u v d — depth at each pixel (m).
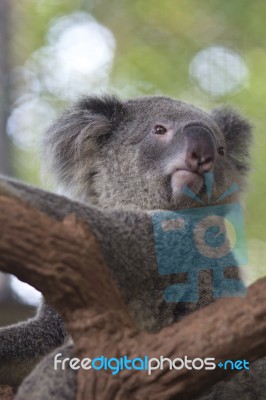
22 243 4.11
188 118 7.04
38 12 19.02
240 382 5.53
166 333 4.29
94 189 7.31
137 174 6.96
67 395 4.69
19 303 12.99
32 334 6.12
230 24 18.30
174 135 6.88
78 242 4.23
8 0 17.92
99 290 4.27
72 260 4.19
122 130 7.25
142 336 4.30
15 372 6.04
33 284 4.32
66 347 4.89
